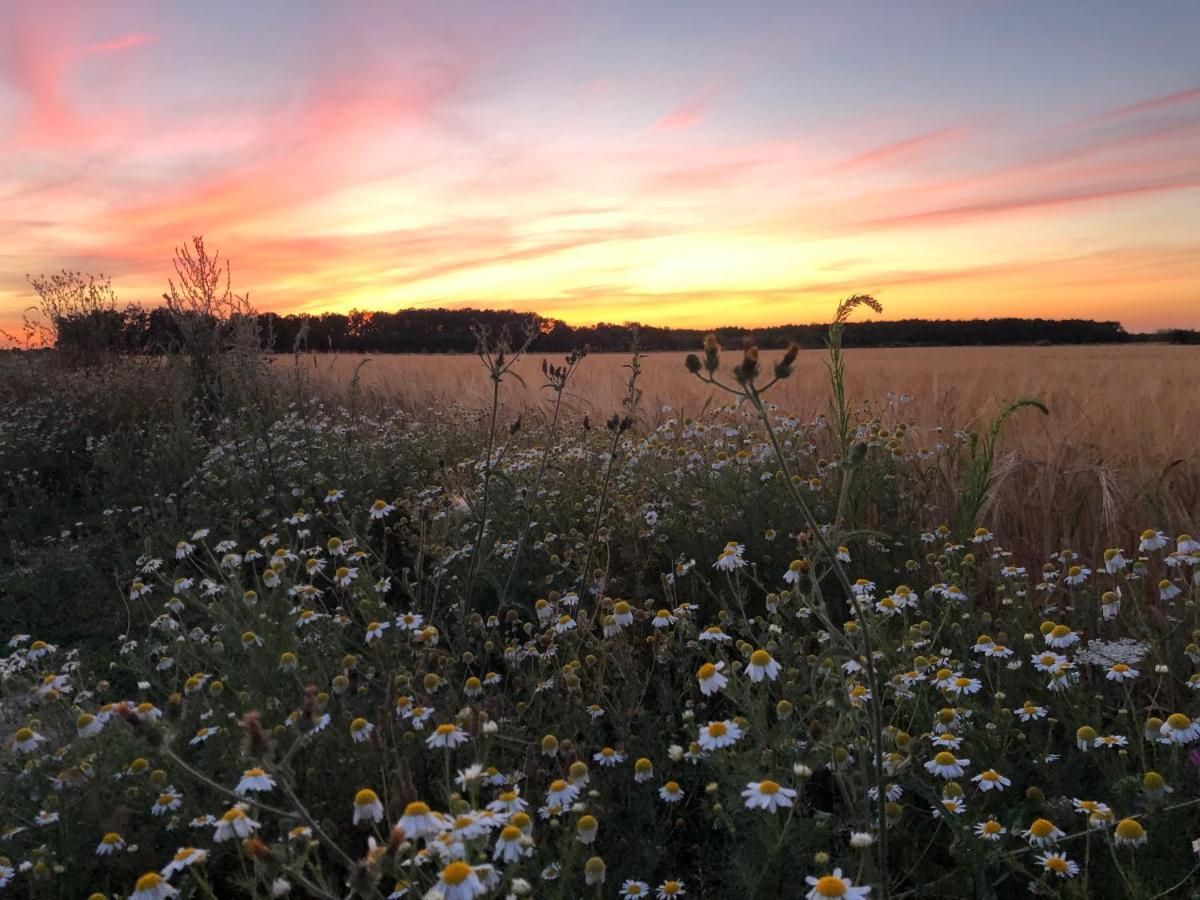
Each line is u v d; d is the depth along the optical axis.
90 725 3.21
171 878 2.91
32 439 11.20
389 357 21.17
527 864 2.54
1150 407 7.00
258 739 1.92
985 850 2.60
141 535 7.56
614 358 16.31
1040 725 3.42
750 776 2.56
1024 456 5.92
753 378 2.08
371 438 9.75
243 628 4.14
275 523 6.97
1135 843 2.42
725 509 5.50
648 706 4.02
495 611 5.34
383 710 3.12
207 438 11.23
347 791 3.14
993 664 3.90
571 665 3.45
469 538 5.69
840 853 2.67
